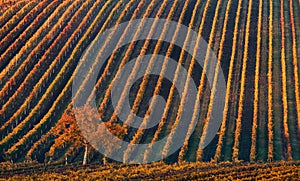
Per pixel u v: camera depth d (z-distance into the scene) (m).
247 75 101.81
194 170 71.00
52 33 113.00
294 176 66.94
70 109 89.75
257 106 91.56
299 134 84.88
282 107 91.88
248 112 90.56
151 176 68.56
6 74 98.69
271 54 108.00
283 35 116.12
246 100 93.94
